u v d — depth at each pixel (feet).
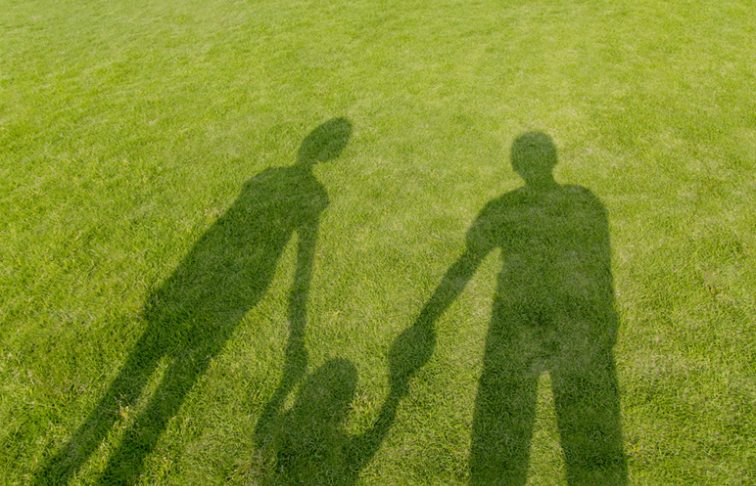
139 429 8.33
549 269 10.75
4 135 16.39
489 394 8.63
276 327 9.91
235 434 8.25
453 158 14.39
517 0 25.49
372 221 12.31
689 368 8.81
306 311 10.19
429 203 12.77
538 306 10.00
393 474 7.72
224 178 14.02
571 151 14.37
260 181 13.83
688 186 12.81
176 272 11.10
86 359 9.37
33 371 9.18
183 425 8.36
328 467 7.82
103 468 7.84
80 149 15.55
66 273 11.16
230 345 9.59
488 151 14.58
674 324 9.52
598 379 8.73
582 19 22.89
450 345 9.44
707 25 21.48
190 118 16.99
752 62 18.45
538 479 7.55
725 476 7.44
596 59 19.36
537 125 15.62
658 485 7.41
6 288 10.80
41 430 8.32
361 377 9.00
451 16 24.18
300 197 13.16
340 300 10.39
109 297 10.59
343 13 25.46
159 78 19.97
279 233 12.05
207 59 21.42
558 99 16.92
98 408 8.62
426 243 11.60
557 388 8.64
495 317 9.86
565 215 12.12
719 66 18.33
